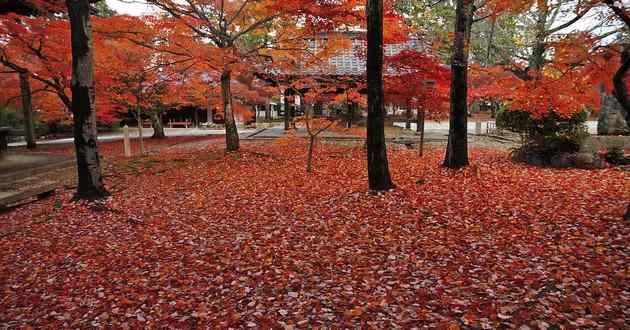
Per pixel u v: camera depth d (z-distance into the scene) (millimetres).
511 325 3453
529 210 6613
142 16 11633
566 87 8008
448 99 12711
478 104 43688
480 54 20094
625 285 3947
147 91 17531
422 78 12406
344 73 20719
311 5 9641
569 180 8797
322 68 16172
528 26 17312
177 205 8477
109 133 32594
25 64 14961
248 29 13734
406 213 6898
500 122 15633
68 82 13602
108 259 5723
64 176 12477
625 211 6094
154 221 7371
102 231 6910
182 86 17250
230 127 16031
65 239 6578
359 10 10547
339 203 7793
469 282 4316
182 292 4621
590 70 6543
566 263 4551
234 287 4648
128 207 8328
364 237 5930
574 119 13000
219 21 14188
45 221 7449
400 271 4738
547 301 3787
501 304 3816
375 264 4996
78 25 7938
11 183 11305
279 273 4926
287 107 23141
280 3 9703
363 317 3789
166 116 41031
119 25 11125
